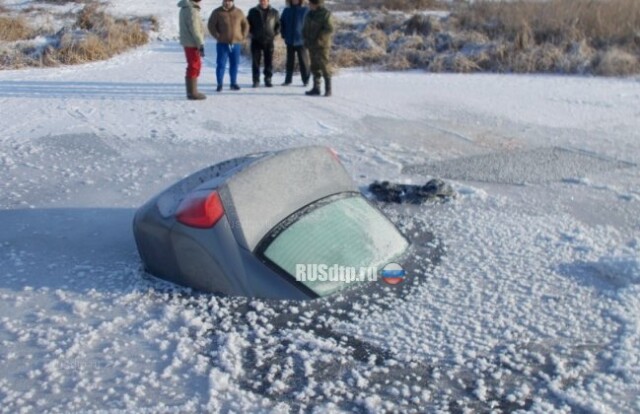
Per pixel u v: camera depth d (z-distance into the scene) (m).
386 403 3.45
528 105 11.23
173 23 21.45
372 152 8.30
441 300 4.42
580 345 3.98
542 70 14.71
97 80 13.16
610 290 4.62
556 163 7.96
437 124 9.84
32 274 4.92
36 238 5.62
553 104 11.31
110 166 7.64
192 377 3.67
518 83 13.34
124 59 16.45
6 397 3.51
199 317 4.20
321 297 4.35
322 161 4.96
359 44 16.80
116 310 4.36
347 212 4.84
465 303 4.39
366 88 12.62
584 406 3.43
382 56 16.00
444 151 8.46
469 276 4.77
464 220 5.91
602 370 3.75
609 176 7.49
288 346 3.92
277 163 4.75
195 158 7.98
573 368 3.76
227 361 3.77
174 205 4.69
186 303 4.39
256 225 4.45
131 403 3.46
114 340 4.02
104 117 9.95
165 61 16.11
